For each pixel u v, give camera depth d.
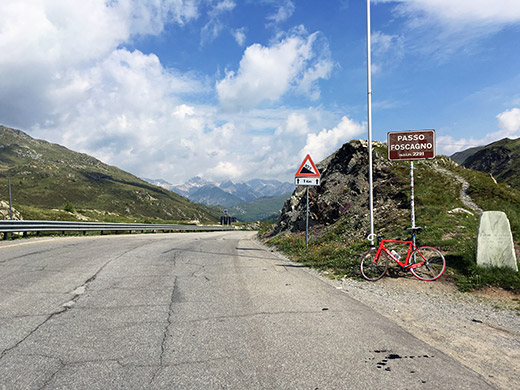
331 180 19.88
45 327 4.22
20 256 9.99
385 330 4.39
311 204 18.80
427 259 7.44
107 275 7.50
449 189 14.42
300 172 12.74
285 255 12.50
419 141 8.21
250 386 2.86
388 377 3.08
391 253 7.64
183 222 74.12
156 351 3.57
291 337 4.04
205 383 2.90
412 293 6.54
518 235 9.40
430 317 5.13
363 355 3.57
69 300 5.46
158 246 14.29
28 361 3.27
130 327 4.29
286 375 3.07
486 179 15.70
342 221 14.65
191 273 8.11
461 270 7.25
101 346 3.67
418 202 13.14
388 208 13.57
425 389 2.89
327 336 4.09
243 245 17.09
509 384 3.06
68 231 21.72
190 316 4.78
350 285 7.15
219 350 3.62
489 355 3.76
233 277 7.71
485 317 5.21
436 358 3.57
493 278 6.66
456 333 4.46
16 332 4.03
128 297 5.73
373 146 19.72
